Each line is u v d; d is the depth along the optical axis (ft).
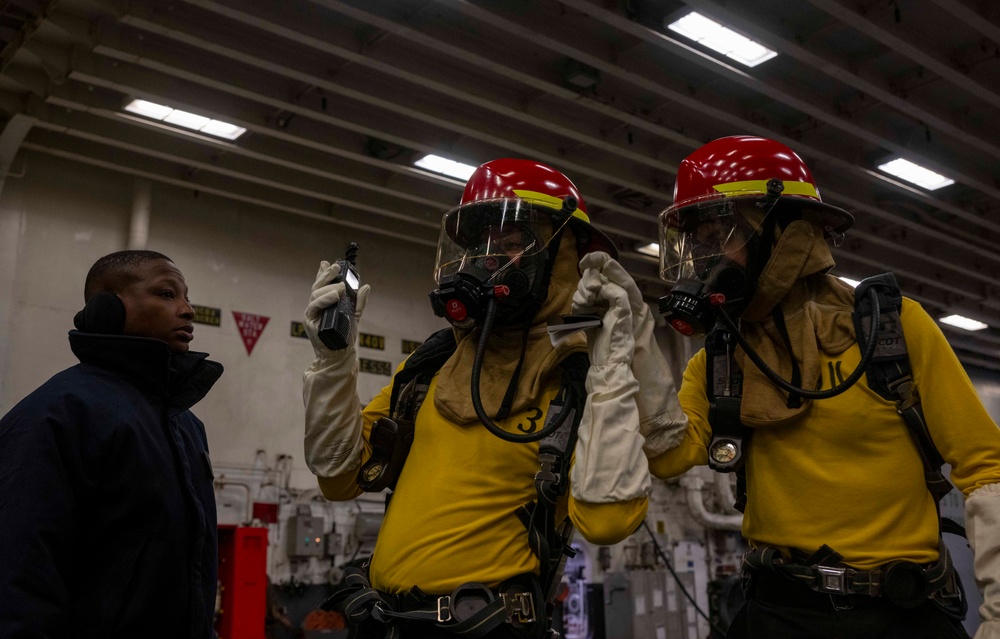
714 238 6.31
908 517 5.64
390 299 30.58
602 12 18.04
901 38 19.20
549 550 5.83
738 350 6.38
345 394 6.50
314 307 6.35
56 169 24.84
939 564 5.54
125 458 5.77
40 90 21.36
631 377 5.56
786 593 5.79
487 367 6.51
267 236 28.27
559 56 20.94
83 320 6.59
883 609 5.46
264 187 27.22
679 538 36.32
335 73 21.02
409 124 23.82
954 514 17.44
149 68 21.01
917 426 5.63
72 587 5.56
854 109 23.15
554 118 23.09
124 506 5.69
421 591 5.79
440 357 6.96
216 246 27.12
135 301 6.55
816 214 6.40
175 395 6.47
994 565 5.00
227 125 23.02
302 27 18.75
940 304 36.40
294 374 27.81
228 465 25.89
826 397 5.60
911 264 33.63
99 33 19.06
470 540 5.83
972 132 23.35
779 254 6.18
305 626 25.62
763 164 6.41
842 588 5.50
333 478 6.62
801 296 6.34
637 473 5.39
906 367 5.65
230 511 25.53
